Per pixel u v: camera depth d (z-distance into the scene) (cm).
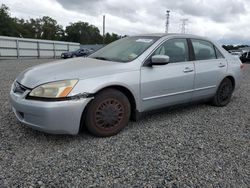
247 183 236
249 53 2302
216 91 480
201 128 377
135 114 357
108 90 323
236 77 514
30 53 3152
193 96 429
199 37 455
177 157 282
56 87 286
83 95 295
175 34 419
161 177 242
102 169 253
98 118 320
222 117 435
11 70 1201
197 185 230
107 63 346
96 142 315
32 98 291
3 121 377
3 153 279
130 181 234
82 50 3159
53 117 281
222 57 491
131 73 338
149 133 350
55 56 3591
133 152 291
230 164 270
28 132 338
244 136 350
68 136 329
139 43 395
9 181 227
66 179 234
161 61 347
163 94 378
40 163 261
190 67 412
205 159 279
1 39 2698
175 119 415
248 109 494
